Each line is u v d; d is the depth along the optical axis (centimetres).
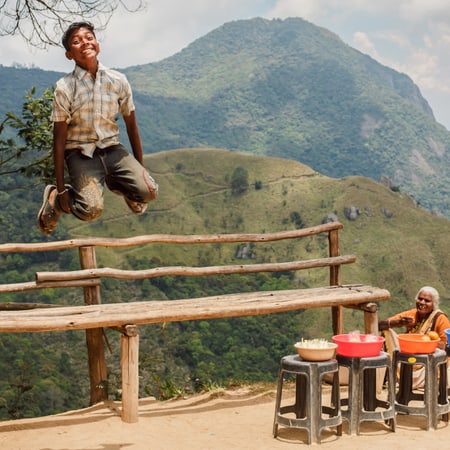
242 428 481
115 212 12888
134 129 406
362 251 11875
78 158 382
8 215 9844
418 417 500
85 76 380
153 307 519
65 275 547
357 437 447
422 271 11162
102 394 570
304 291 596
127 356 490
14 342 5575
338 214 13000
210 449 425
